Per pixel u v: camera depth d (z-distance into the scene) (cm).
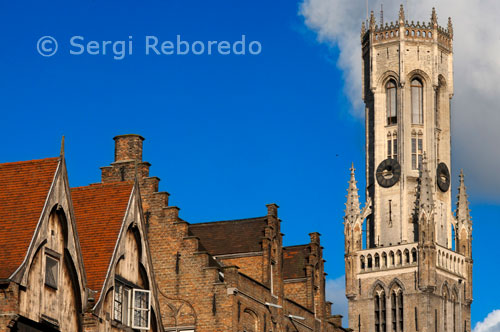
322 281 7931
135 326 5272
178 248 6644
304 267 7812
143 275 5400
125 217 5288
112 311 5094
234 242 7319
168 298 6588
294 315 7362
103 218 5309
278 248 7319
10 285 4422
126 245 5306
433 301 19675
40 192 4750
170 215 6706
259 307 6838
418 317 19588
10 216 4681
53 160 4872
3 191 4794
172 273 6612
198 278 6575
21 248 4556
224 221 7519
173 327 6531
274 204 7356
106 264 5103
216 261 6931
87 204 5406
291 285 7788
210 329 6481
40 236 4647
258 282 6869
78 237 4981
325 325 7844
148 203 6744
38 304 4616
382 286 19988
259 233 7331
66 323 4797
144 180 6781
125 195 5400
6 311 4403
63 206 4816
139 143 6850
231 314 6481
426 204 19950
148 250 5447
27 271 4531
